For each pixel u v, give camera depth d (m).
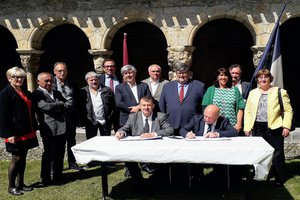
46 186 4.98
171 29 7.69
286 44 10.28
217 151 3.68
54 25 8.44
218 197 4.32
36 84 8.69
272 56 5.56
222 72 4.83
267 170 3.63
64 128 5.03
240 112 4.84
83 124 5.70
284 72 10.39
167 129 4.49
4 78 11.38
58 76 5.27
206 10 7.52
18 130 4.56
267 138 4.73
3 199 4.49
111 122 5.64
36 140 4.84
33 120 4.80
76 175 5.52
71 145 5.79
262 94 4.74
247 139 4.18
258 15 7.37
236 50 10.48
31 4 8.16
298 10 7.24
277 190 4.60
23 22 8.25
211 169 5.55
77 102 5.50
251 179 4.92
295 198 4.33
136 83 5.27
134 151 3.81
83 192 4.69
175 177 4.88
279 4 7.29
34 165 6.38
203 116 4.59
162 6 7.67
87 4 7.94
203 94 4.91
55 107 4.89
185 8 7.59
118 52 10.70
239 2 7.41
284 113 4.67
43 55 11.08
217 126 4.48
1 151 7.05
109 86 5.93
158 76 5.42
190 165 4.80
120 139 4.35
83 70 11.02
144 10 7.74
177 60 7.69
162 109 4.94
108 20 7.89
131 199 4.35
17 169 4.67
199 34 10.56
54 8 8.09
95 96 5.56
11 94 4.49
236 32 10.41
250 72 10.48
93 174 5.54
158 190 4.63
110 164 5.99
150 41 10.65
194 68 10.66
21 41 8.33
